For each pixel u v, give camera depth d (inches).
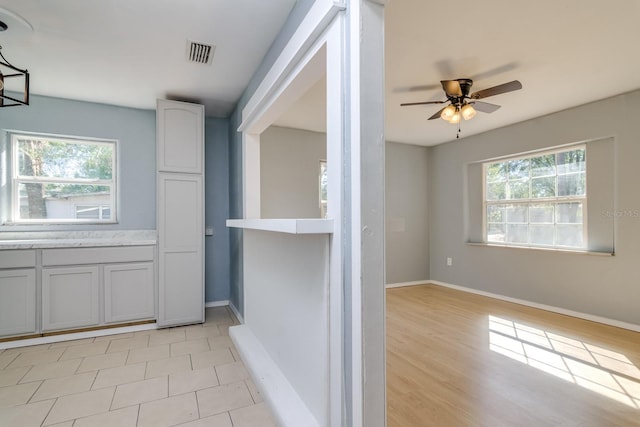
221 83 118.3
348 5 50.9
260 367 85.8
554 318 141.9
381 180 48.9
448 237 209.8
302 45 64.9
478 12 76.6
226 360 98.0
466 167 199.8
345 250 51.8
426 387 83.7
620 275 129.9
